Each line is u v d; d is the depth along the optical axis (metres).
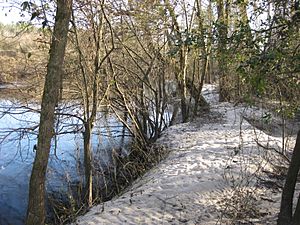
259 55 4.64
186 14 15.08
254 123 14.70
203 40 5.70
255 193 8.40
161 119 15.52
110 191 10.88
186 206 7.80
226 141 12.66
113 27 12.20
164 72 15.39
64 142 15.59
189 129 15.27
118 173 11.75
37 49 11.02
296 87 6.93
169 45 13.50
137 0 12.40
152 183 9.11
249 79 4.80
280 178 9.44
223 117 16.83
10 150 14.84
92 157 11.28
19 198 11.27
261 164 10.20
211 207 7.73
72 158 13.48
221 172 9.55
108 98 11.88
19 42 9.76
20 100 12.44
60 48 6.43
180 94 17.11
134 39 13.91
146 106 14.92
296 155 5.76
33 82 11.73
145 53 14.42
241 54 5.29
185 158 11.02
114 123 15.75
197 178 9.20
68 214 8.98
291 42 5.23
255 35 5.12
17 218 10.22
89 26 10.76
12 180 12.42
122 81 13.17
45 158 6.54
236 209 7.59
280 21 5.16
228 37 5.48
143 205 7.87
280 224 5.96
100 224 7.14
